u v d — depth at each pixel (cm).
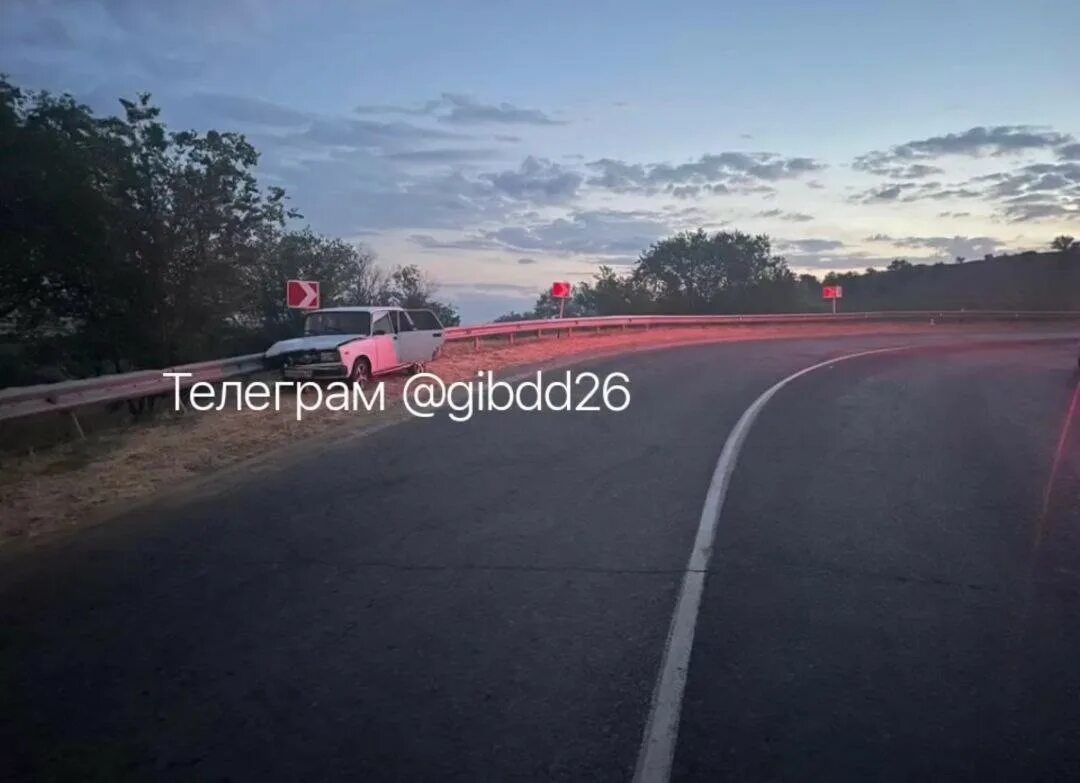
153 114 2558
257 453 1202
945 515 914
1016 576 723
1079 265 8431
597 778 418
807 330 4678
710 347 3259
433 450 1228
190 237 2638
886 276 9694
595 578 706
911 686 517
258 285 2917
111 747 449
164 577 712
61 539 823
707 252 6812
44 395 1236
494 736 456
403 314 2017
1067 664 552
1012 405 1823
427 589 681
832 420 1534
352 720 474
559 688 511
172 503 945
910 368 2603
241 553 773
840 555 771
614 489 1012
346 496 973
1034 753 444
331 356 1714
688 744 448
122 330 2517
